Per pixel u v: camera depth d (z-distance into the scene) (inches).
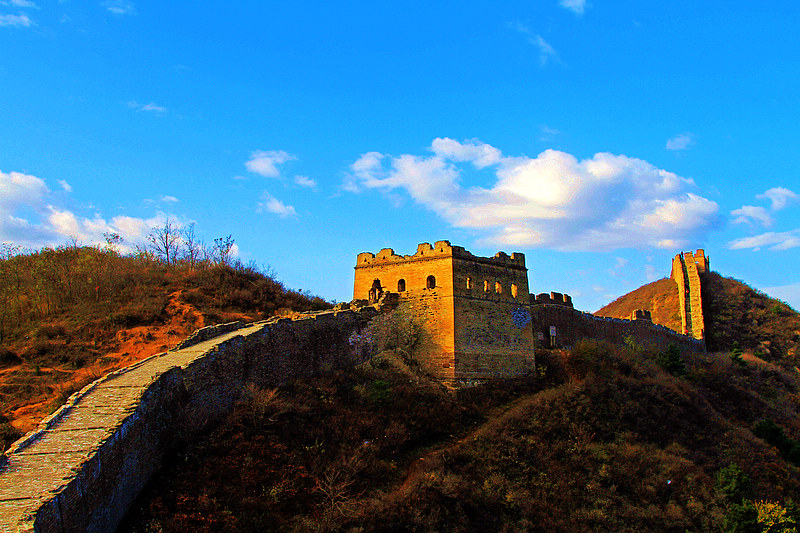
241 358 1369.3
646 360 2342.5
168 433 1111.6
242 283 2253.9
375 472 1286.9
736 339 3575.3
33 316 1795.0
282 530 1043.9
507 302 1959.9
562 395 1711.4
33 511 711.7
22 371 1462.8
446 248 1884.8
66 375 1465.3
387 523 1143.0
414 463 1389.0
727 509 1480.1
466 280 1887.3
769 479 1710.1
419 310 1882.4
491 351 1878.7
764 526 1437.0
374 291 1980.8
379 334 1824.6
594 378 1833.2
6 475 803.4
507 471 1424.7
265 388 1413.6
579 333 2561.5
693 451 1704.0
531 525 1285.7
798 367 3408.0
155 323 1824.6
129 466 973.2
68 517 774.5
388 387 1611.7
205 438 1175.0
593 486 1430.9
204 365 1251.8
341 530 1083.9
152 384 1091.9
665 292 4018.2
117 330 1748.3
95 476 857.5
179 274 2247.8
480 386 1808.6
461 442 1514.5
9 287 1923.0
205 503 1011.9
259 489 1111.0
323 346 1627.7
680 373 2411.4
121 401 1032.2
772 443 2042.3
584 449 1540.4
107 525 881.5
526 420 1594.5
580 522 1339.8
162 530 938.1
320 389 1487.5
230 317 1942.7
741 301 3806.6
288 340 1523.1
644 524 1381.6
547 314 2427.4
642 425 1696.6
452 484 1279.5
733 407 2317.9
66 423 959.0
